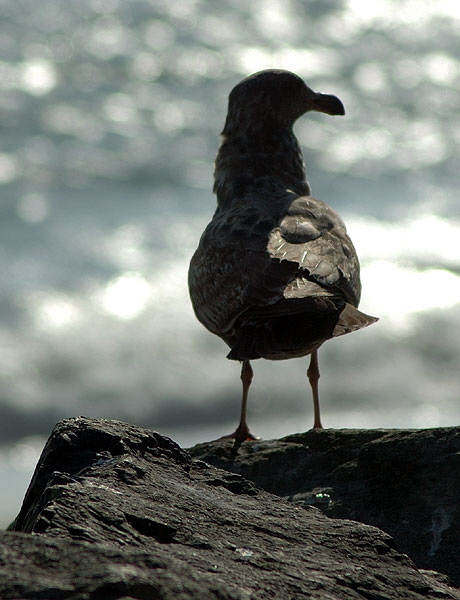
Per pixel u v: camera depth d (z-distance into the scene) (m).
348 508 7.18
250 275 8.00
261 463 7.77
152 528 5.42
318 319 7.63
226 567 5.12
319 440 7.82
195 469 6.43
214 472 6.42
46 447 6.34
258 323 7.78
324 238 8.29
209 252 8.48
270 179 9.69
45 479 6.12
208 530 5.55
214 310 8.37
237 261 8.15
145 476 5.99
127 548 5.14
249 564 5.23
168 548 5.24
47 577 4.30
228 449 8.02
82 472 6.00
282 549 5.52
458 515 6.95
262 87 9.83
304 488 7.47
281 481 7.59
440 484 7.14
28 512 6.09
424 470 7.23
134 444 6.35
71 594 4.19
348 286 8.09
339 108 10.09
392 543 5.87
